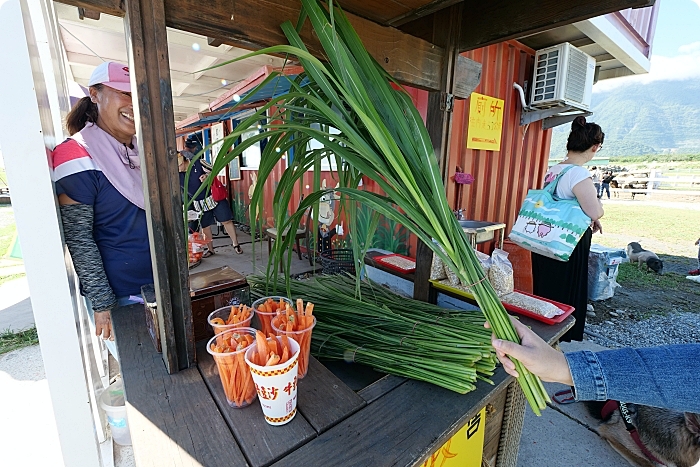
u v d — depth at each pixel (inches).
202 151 30.1
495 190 141.1
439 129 53.9
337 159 37.9
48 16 64.6
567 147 80.3
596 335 111.7
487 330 43.3
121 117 52.2
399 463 26.0
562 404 79.0
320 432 28.6
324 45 29.1
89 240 49.9
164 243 32.6
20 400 75.7
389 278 72.8
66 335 37.7
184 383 33.8
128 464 60.6
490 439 48.6
